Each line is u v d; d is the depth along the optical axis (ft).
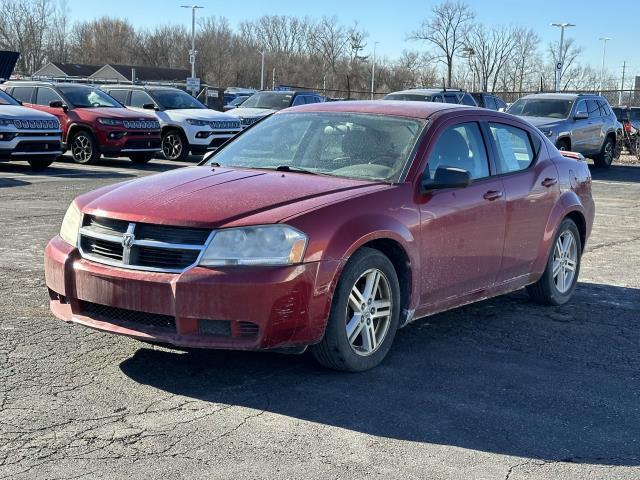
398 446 12.59
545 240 21.08
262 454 12.10
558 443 12.98
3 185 43.86
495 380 15.87
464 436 13.09
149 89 68.23
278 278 13.99
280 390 14.79
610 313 21.59
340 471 11.63
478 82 232.94
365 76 285.64
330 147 18.03
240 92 162.61
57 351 16.47
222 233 14.15
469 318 20.62
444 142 18.06
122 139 58.70
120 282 14.38
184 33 329.11
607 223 38.88
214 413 13.62
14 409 13.43
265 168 17.85
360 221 15.24
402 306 16.79
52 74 258.16
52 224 31.68
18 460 11.60
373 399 14.53
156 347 16.96
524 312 21.43
